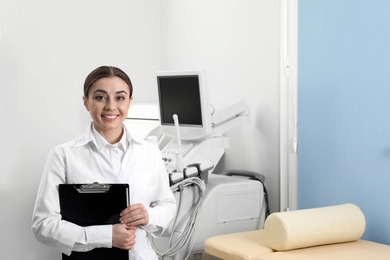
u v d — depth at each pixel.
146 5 4.12
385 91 2.43
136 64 4.09
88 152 1.88
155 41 4.18
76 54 3.73
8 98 3.33
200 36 3.76
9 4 3.40
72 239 1.75
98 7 3.86
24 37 3.45
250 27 3.32
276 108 3.16
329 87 2.75
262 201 3.02
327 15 2.74
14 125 3.34
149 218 1.84
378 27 2.45
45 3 3.56
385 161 2.46
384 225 2.48
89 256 1.82
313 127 2.87
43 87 3.52
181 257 2.75
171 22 4.05
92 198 1.78
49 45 3.57
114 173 1.87
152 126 3.50
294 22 2.98
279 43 3.11
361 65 2.55
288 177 3.08
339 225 2.35
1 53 3.36
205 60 3.73
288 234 2.24
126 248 1.77
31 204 3.34
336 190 2.74
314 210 2.39
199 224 2.80
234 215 2.92
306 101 2.91
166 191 1.99
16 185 3.30
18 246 3.27
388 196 2.45
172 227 2.75
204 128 2.92
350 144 2.64
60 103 3.59
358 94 2.58
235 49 3.46
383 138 2.46
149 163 1.95
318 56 2.81
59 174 1.84
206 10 3.69
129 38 4.04
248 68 3.36
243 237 2.56
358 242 2.45
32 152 3.39
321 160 2.82
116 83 1.83
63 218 1.80
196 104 2.97
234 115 3.12
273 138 3.19
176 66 4.03
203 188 2.79
